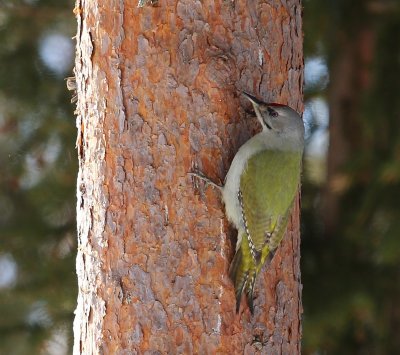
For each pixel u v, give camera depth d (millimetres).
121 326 10461
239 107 10812
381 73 17766
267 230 11039
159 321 10391
